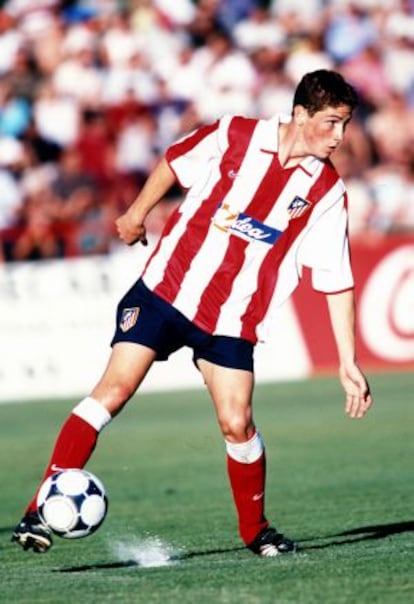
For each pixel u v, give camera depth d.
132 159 59.22
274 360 53.53
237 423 18.94
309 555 19.53
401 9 68.50
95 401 18.83
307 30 67.00
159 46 63.69
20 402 49.50
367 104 65.19
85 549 22.14
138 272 52.16
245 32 65.88
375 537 22.06
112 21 63.78
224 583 16.73
